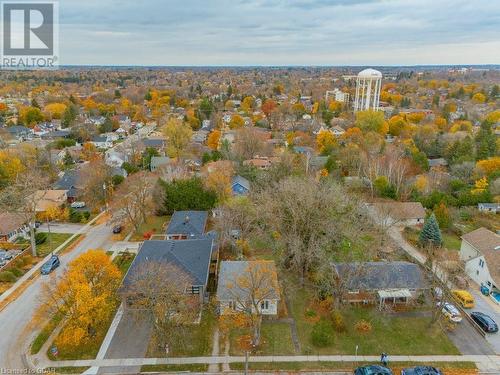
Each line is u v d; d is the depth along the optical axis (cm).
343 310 4062
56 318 3894
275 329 3788
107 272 3769
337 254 4519
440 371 3203
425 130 11575
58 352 3441
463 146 9794
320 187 5059
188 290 4122
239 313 3766
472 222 6456
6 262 5003
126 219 6241
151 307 3547
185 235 5588
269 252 5328
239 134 10962
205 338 3647
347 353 3494
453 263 4647
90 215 6806
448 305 4022
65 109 16100
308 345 3581
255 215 5475
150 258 4300
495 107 18625
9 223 5769
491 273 4400
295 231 4538
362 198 6494
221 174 6838
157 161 9400
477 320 3875
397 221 5991
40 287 4484
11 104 19312
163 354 3438
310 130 13488
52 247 5544
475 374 3269
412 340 3669
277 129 14362
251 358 3406
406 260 5175
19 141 11575
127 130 14912
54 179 8344
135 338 3631
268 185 6519
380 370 3169
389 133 13100
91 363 3334
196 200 6538
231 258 5162
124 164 8812
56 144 11019
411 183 7588
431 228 5441
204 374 3234
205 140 12650
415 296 4200
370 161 8406
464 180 8381
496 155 9631
